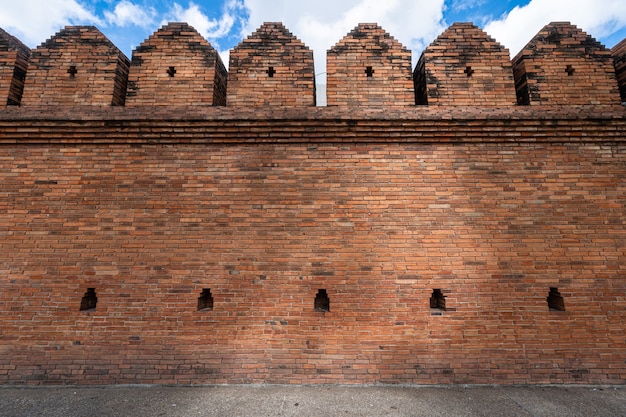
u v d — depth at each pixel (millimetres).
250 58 4906
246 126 4578
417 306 4211
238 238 4395
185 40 4965
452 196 4484
